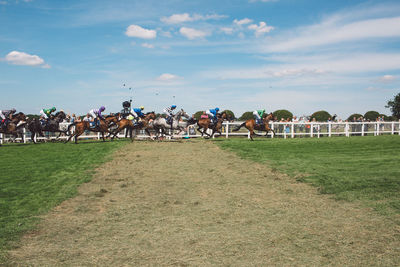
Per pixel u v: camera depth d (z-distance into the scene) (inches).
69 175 336.8
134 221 197.2
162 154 491.8
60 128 760.3
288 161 402.3
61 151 527.5
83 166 389.4
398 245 146.5
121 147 580.4
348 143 604.4
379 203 211.8
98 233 176.4
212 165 395.5
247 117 1143.0
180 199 248.4
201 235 169.6
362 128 847.7
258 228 178.1
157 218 202.5
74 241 164.7
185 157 461.7
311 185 275.0
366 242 151.5
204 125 734.5
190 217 203.0
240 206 224.7
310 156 443.5
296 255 139.9
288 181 295.6
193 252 147.0
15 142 722.2
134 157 462.0
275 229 175.3
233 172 348.5
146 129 727.1
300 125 836.0
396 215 187.3
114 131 737.0
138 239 166.2
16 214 209.6
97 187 288.4
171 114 697.6
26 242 163.2
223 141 681.6
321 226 177.0
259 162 403.2
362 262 130.9
